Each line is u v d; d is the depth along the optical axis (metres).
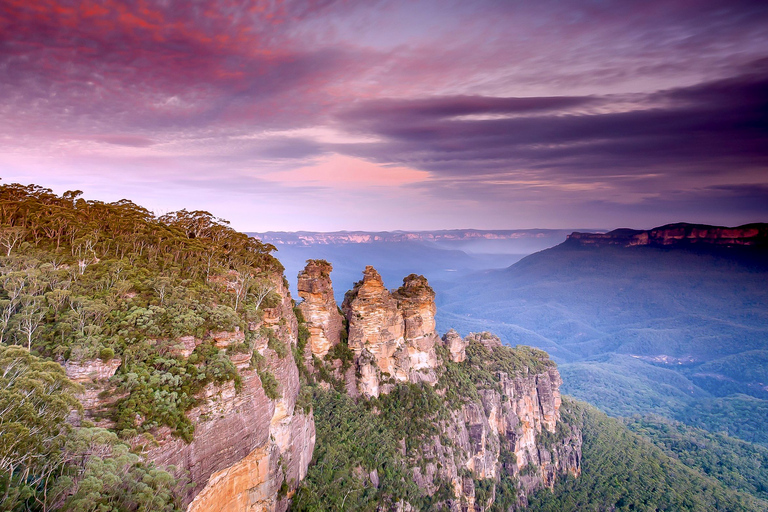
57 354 44.84
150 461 41.56
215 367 52.41
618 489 146.50
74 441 36.97
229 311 58.88
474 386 134.50
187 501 44.97
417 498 92.75
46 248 65.00
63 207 78.00
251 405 56.00
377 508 83.44
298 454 72.62
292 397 72.88
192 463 46.97
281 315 80.69
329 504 73.62
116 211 85.25
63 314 49.56
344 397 102.12
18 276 50.75
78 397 42.59
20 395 34.59
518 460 137.12
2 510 31.23
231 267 82.69
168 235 77.00
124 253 70.50
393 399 109.75
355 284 126.06
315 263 112.56
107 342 47.38
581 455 163.75
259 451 57.53
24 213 70.25
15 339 45.22
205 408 49.81
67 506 33.34
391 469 91.62
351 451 89.38
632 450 168.88
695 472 165.50
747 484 179.38
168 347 50.91
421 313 124.00
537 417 153.62
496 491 125.06
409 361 118.50
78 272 59.03
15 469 35.53
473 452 120.06
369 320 111.19
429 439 103.94
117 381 44.72
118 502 37.12
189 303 57.53
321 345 107.81
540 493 138.25
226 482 51.69
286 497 66.00
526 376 152.75
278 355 68.38
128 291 57.72
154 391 45.91
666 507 139.38
